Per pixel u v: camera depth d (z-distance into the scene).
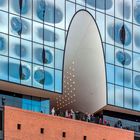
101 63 71.44
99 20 71.62
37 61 66.69
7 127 62.25
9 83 64.81
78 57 70.94
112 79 71.62
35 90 66.50
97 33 71.31
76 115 68.25
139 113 73.25
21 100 66.56
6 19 65.56
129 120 73.56
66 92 70.81
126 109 72.06
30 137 63.19
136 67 73.56
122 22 73.44
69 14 69.50
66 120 65.62
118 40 72.81
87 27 70.69
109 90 71.19
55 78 67.50
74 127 66.00
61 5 69.19
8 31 65.50
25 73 65.75
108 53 71.88
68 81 70.88
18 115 62.97
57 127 64.94
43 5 68.06
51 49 67.81
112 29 72.50
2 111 62.56
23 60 65.88
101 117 71.88
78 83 71.50
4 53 64.94
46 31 67.81
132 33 74.00
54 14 68.62
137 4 74.75
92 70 71.50
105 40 71.88
